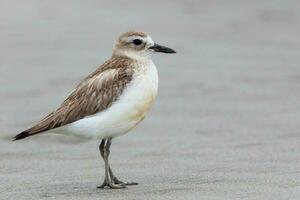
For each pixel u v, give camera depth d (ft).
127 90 32.89
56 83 58.03
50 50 69.92
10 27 80.89
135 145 41.37
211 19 82.33
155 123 46.42
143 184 32.99
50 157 39.11
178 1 93.40
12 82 58.85
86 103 32.65
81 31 78.07
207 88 55.11
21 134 31.73
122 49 34.63
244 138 41.78
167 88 55.52
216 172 34.53
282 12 82.69
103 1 96.43
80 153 39.86
